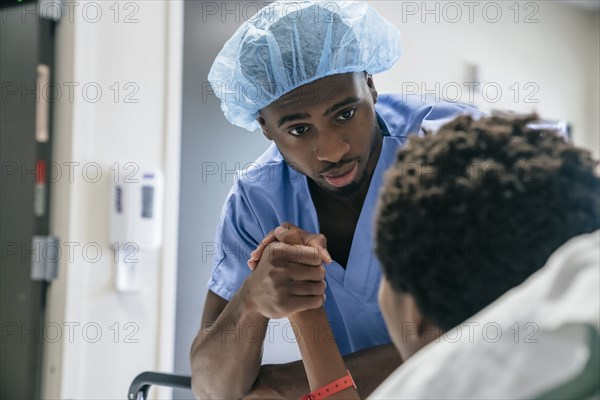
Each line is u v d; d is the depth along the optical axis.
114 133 2.02
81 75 1.92
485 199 0.47
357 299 1.23
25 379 1.88
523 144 0.50
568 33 3.48
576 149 0.50
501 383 0.37
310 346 0.89
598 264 0.37
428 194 0.49
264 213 1.29
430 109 1.22
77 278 1.93
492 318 0.39
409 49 2.77
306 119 1.00
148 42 2.09
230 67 1.15
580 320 0.35
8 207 1.94
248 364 1.10
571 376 0.36
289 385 1.12
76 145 1.91
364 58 1.12
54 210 1.92
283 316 0.95
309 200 1.25
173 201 2.14
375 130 1.15
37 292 1.90
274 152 1.31
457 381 0.38
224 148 2.29
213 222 2.28
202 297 2.26
